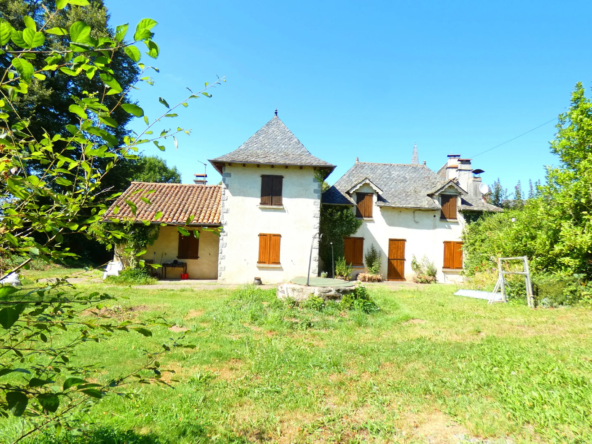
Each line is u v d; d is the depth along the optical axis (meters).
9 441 2.73
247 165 15.19
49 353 1.79
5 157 1.42
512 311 8.65
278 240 15.05
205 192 18.27
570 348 5.48
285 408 3.80
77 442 2.79
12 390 1.28
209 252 16.33
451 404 3.85
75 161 1.66
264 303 8.84
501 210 18.08
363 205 17.89
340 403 3.94
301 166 15.11
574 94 10.12
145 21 1.22
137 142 1.79
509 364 4.88
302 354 5.43
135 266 13.71
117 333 6.04
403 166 21.00
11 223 1.45
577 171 9.73
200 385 4.27
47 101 17.52
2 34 1.08
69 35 1.16
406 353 5.51
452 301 10.29
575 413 3.49
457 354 5.40
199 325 6.89
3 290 1.21
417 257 17.88
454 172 20.22
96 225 1.80
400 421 3.57
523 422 3.47
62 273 13.68
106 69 1.24
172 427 3.25
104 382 4.14
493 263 13.39
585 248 8.80
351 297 8.78
